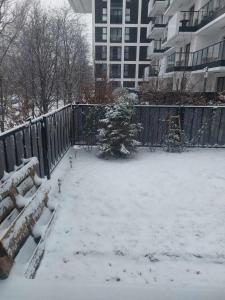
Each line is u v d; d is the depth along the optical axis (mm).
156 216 3436
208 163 5703
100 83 10500
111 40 41312
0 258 1863
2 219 2230
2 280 1823
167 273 2432
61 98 15281
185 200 3900
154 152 6621
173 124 6723
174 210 3600
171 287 1747
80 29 20672
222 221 3320
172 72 18328
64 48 16344
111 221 3299
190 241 2902
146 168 5328
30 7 14289
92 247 2775
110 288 1722
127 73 42312
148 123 6809
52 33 15062
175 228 3158
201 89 15742
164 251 2727
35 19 13773
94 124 6746
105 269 2463
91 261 2570
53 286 1742
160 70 24250
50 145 4770
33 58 13227
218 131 6859
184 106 6629
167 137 6762
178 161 5836
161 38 27375
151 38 32500
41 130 4219
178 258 2639
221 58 12047
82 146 6961
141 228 3152
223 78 13898
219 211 3578
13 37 12961
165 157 6156
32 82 13016
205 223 3270
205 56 14312
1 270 1828
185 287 1759
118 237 2963
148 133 6883
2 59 12789
